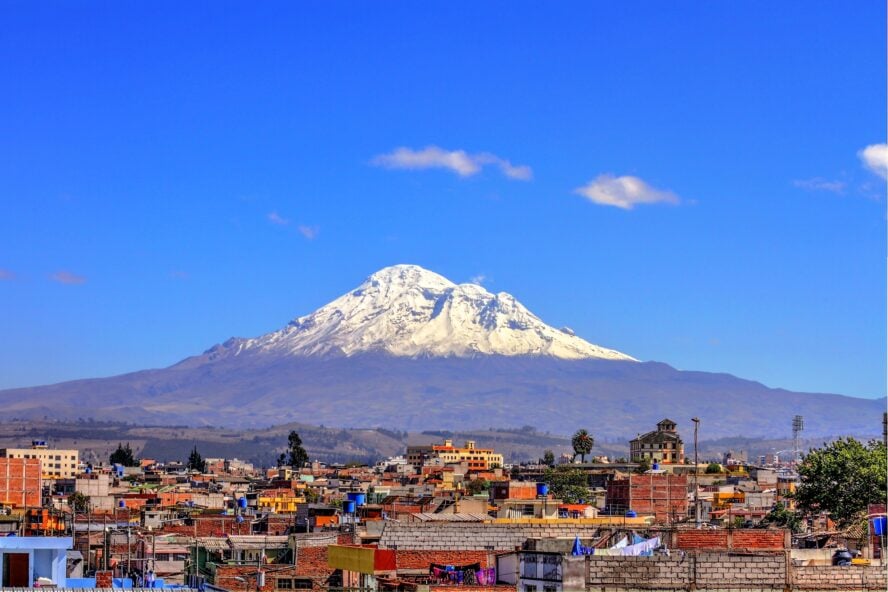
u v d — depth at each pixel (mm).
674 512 198375
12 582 90375
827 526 176000
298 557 127438
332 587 104625
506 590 91375
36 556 91000
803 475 183375
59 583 91125
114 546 155125
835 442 180125
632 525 124938
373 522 131375
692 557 83250
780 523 175000
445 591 92562
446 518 137750
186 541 158625
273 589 116000
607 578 82812
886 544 107000
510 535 113250
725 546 102062
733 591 83438
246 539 147000
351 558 106000
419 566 110750
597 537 107438
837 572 84312
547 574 83875
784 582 83500
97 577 121000
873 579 84438
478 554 111438
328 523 176500
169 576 138875
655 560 82812
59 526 186500
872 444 185875
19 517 198500
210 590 96812
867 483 170875
